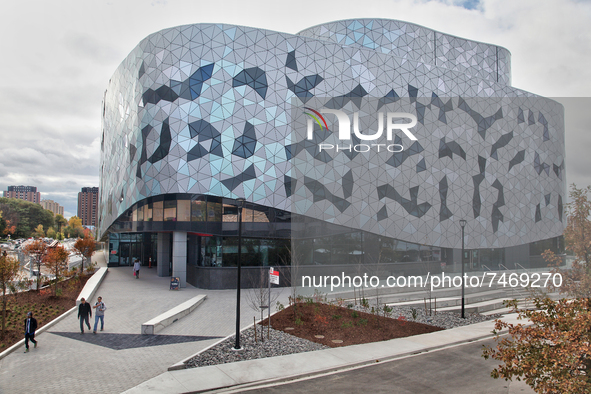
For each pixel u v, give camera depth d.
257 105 29.38
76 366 11.82
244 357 12.61
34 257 33.56
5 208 112.00
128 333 15.90
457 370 11.48
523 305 21.81
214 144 28.38
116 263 47.16
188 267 32.62
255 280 28.72
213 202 29.09
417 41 40.03
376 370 11.52
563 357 6.21
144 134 30.02
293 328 16.23
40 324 17.06
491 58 43.72
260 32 30.02
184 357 12.77
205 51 29.12
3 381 10.59
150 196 29.02
